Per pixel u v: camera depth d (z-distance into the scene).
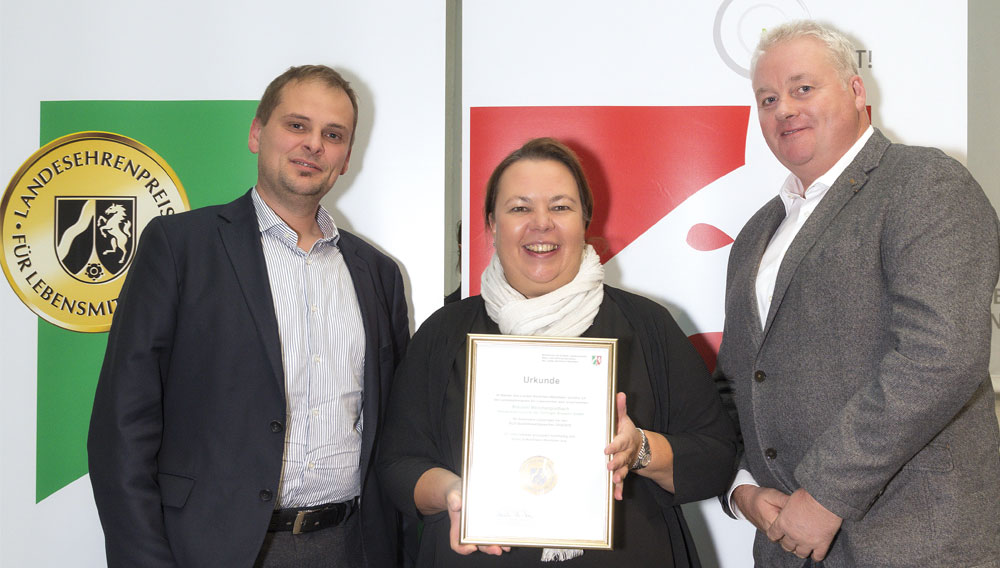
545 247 1.65
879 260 1.51
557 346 1.49
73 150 2.22
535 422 1.47
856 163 1.62
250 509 1.61
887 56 2.22
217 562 1.57
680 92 2.26
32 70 2.23
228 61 2.24
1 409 2.19
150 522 1.57
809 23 1.72
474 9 2.28
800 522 1.47
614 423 1.48
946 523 1.42
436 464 1.62
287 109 1.80
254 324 1.70
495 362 1.49
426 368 1.73
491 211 1.76
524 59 2.28
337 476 1.77
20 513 2.19
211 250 1.74
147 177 2.23
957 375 1.33
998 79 2.91
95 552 2.19
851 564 1.49
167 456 1.67
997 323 2.83
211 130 2.24
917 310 1.40
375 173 2.26
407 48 2.25
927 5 2.21
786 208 1.84
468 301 1.83
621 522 1.55
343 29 2.25
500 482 1.46
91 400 2.19
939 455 1.46
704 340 2.27
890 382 1.38
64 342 2.20
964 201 1.45
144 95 2.23
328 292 1.83
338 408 1.78
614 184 2.27
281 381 1.67
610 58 2.26
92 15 2.23
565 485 1.45
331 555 1.75
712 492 1.59
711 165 2.26
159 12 2.24
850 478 1.40
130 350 1.64
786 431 1.61
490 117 2.29
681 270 2.27
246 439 1.65
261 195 1.86
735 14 2.24
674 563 1.58
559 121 2.27
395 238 2.27
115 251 2.22
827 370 1.55
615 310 1.72
